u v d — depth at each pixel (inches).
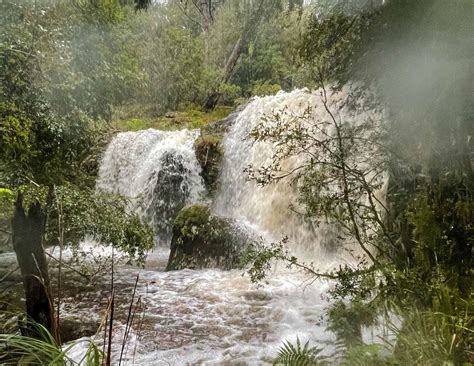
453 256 119.9
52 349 77.6
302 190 147.3
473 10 103.7
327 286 209.2
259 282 222.1
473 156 127.1
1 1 165.8
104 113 233.0
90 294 210.7
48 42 181.2
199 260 277.7
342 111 213.3
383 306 112.5
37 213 107.3
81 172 241.3
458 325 93.7
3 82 171.5
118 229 166.9
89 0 208.7
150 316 182.9
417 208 132.0
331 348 136.8
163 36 631.2
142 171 474.3
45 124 188.9
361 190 141.5
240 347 149.8
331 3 143.6
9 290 181.6
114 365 134.4
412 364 93.0
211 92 646.5
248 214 362.3
